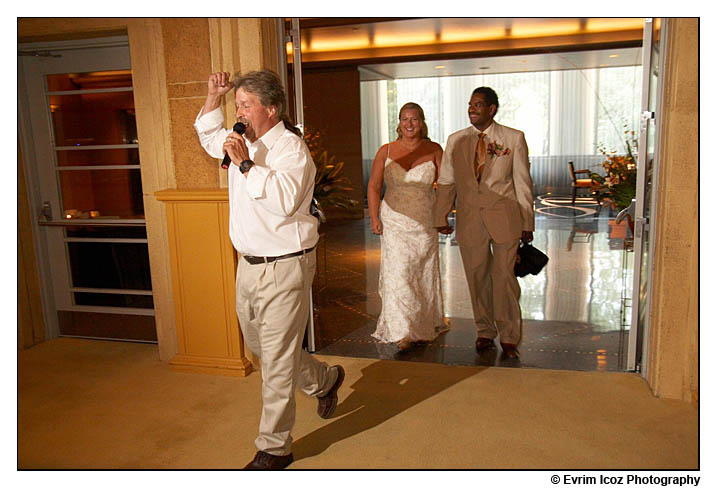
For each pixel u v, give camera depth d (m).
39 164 4.34
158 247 3.84
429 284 4.26
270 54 3.57
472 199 3.87
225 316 3.67
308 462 2.63
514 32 9.98
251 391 3.46
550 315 4.93
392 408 3.17
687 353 3.12
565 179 13.95
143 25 3.61
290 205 2.38
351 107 11.46
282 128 2.57
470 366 3.76
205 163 3.65
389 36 10.09
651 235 3.30
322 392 3.00
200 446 2.82
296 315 2.54
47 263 4.47
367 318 4.96
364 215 12.09
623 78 13.29
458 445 2.75
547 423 2.94
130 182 4.21
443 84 13.83
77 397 3.42
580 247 7.91
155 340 4.38
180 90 3.62
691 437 2.77
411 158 4.05
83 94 4.16
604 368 3.67
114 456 2.74
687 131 2.95
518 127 14.01
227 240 3.56
